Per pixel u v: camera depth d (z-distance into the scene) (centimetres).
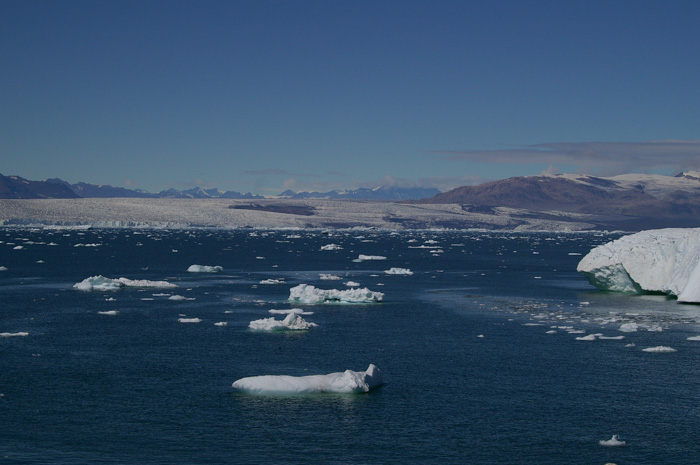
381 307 6719
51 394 3622
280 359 4441
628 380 3962
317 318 6000
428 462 2811
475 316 6175
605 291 8100
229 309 6475
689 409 3453
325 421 3256
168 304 6725
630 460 2844
